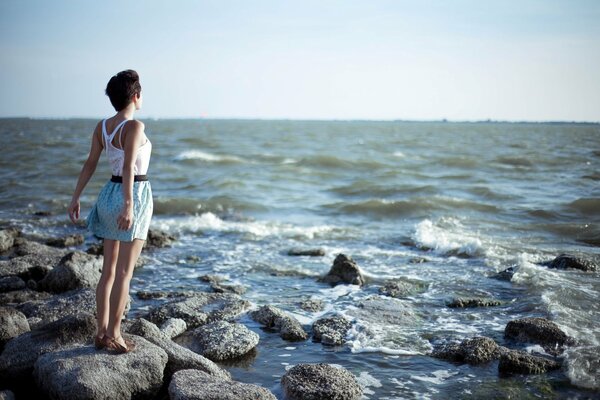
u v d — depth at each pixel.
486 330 6.04
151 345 4.49
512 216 14.37
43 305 6.33
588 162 30.03
